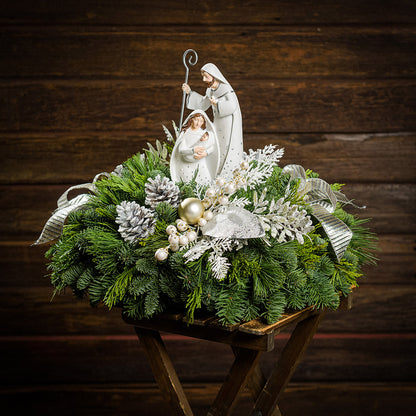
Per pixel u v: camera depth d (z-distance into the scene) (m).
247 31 3.09
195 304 2.25
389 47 3.09
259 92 3.10
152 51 3.09
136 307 2.31
